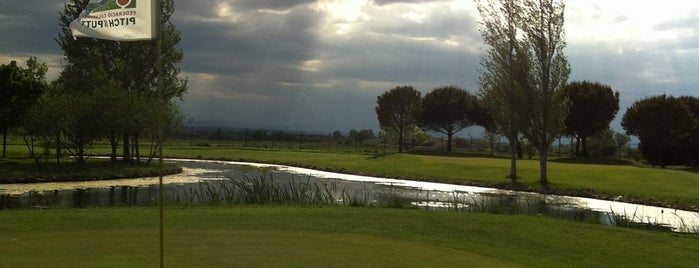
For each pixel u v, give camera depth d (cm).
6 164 4044
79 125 3975
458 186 3484
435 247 1175
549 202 2727
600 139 7312
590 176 3666
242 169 4722
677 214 2378
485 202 2573
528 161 5119
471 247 1213
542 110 3584
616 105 6781
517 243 1280
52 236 1160
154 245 1072
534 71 3641
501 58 3744
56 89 4597
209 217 1496
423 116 8800
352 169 4556
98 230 1253
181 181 3597
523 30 3697
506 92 3681
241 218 1487
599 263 1134
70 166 4103
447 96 8694
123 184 3397
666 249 1260
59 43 4953
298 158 5844
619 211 2428
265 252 1028
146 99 4594
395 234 1320
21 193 2869
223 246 1075
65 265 892
